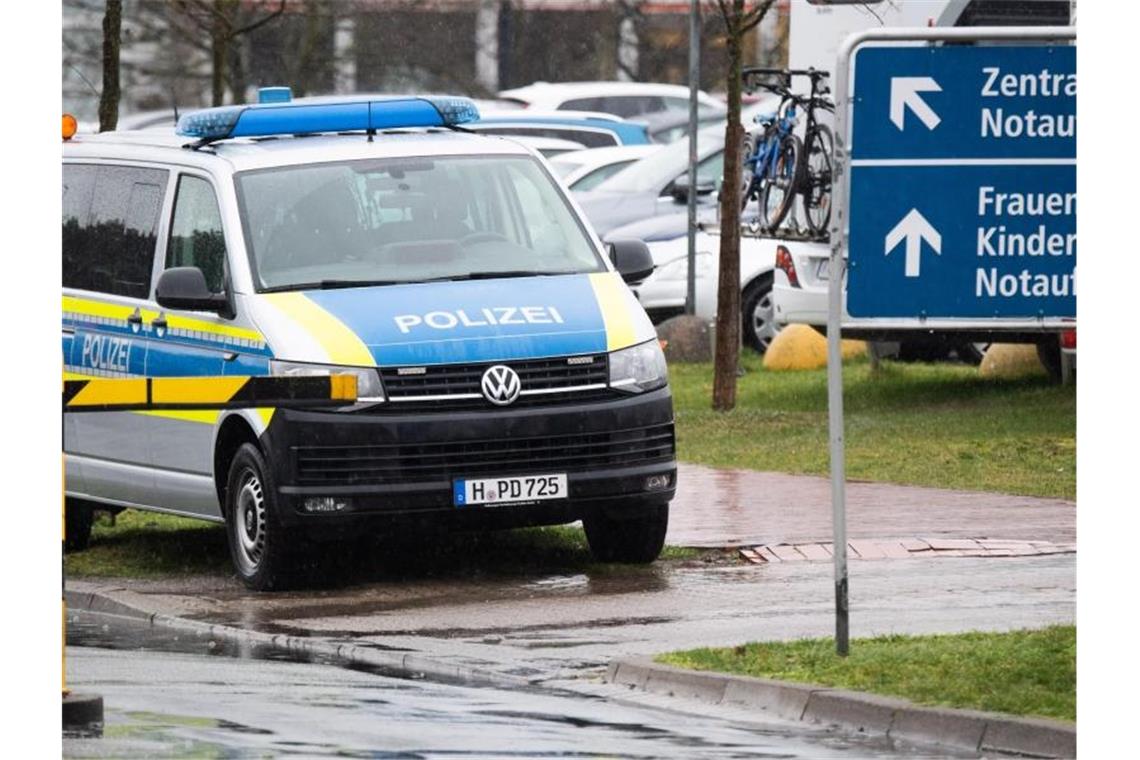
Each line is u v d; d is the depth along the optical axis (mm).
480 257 34062
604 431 32562
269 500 32188
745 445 48844
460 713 23281
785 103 58031
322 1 95000
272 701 23984
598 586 32500
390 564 34875
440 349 32094
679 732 22266
